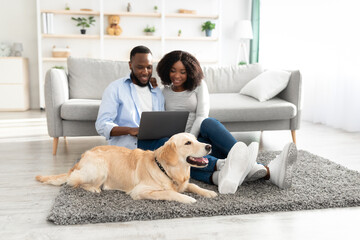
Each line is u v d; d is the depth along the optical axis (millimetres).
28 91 5672
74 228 1438
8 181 2066
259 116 2883
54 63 5762
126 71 3264
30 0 5605
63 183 1970
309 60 4402
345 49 3691
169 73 2240
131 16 5957
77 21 5801
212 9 6262
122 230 1421
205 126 2016
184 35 6211
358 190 1803
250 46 6254
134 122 2146
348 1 3662
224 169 1775
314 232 1423
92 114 2680
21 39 5672
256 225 1478
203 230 1428
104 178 1801
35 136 3473
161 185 1688
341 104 3807
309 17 4438
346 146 3021
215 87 3471
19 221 1508
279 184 1827
